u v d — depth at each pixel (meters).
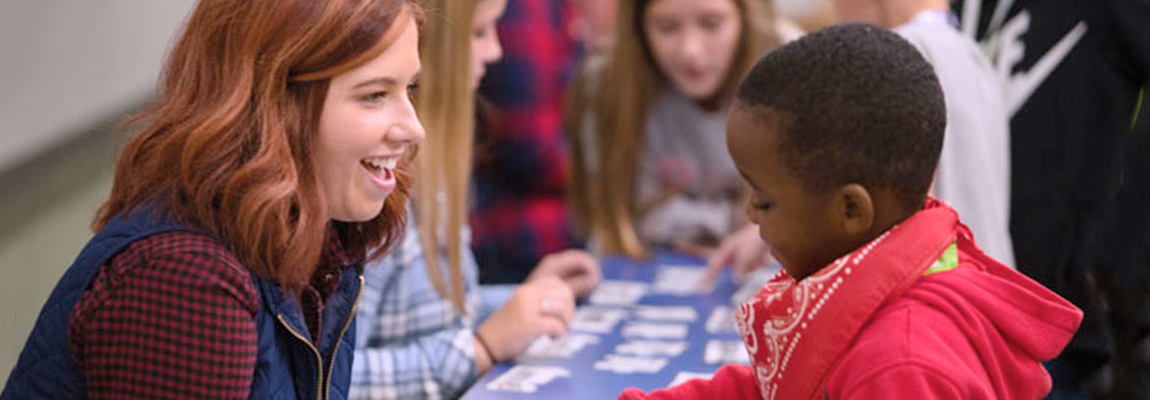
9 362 2.86
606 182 2.42
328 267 1.16
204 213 0.99
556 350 1.71
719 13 2.27
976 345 0.89
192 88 1.02
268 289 1.04
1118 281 2.28
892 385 0.84
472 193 2.55
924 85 0.91
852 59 0.90
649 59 2.38
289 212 1.03
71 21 2.90
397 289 1.62
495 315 1.67
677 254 2.41
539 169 2.54
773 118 0.91
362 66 1.02
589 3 2.61
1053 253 2.01
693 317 1.91
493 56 1.86
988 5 2.11
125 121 1.09
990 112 1.78
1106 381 2.25
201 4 1.03
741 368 1.14
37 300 2.94
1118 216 2.25
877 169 0.90
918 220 0.92
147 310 0.95
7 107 2.71
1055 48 2.01
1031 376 0.94
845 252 0.94
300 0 1.00
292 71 1.00
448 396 1.60
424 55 1.64
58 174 2.95
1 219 2.83
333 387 1.19
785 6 3.19
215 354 0.95
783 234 0.94
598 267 2.28
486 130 2.49
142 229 0.99
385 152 1.06
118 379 0.95
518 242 2.57
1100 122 2.00
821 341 0.92
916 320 0.88
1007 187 1.86
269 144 0.99
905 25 1.85
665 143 2.43
